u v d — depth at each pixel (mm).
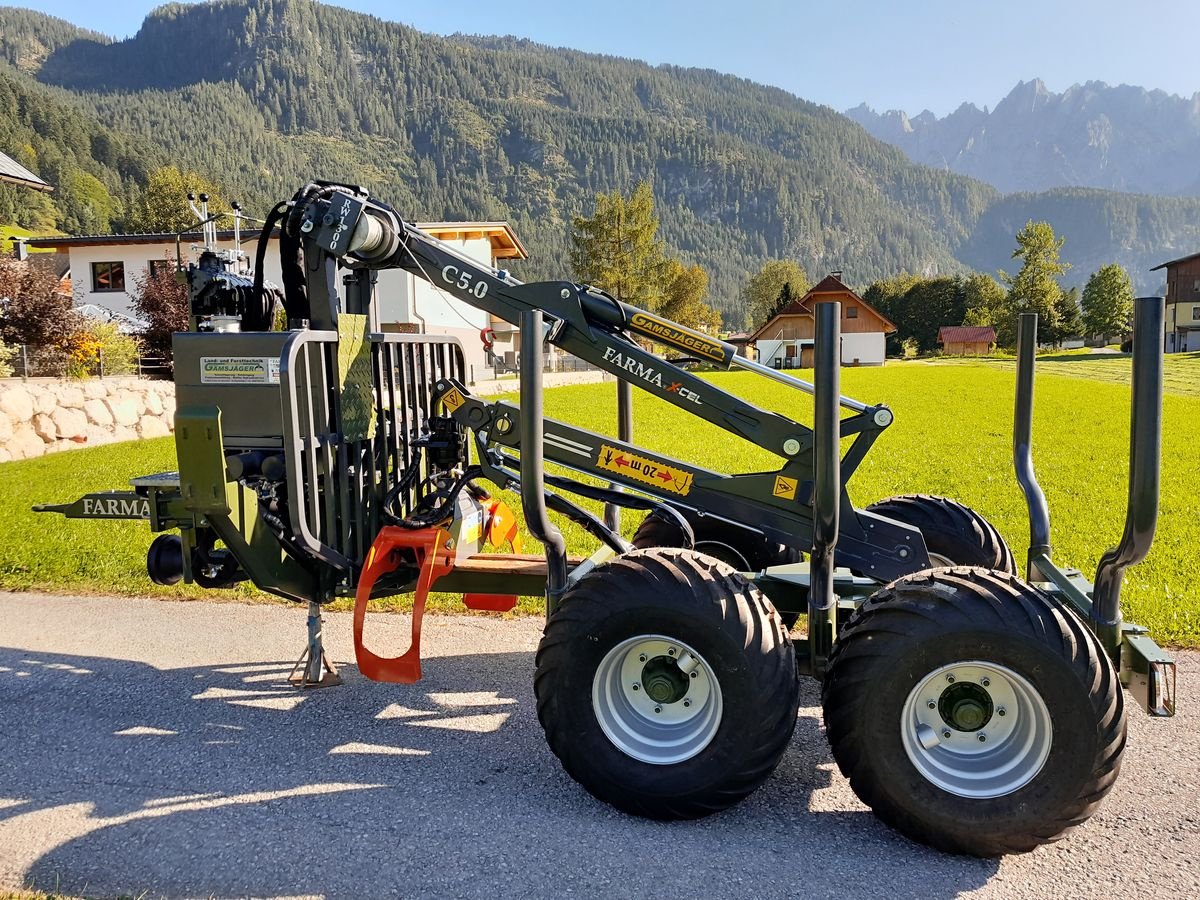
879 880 3123
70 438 16391
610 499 4254
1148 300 3014
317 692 4863
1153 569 7113
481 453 4340
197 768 3971
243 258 5555
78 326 23625
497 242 38219
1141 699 3254
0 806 3645
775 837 3402
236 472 4215
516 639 5680
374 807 3617
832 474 3361
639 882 3098
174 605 6383
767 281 134250
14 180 26844
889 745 3250
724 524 5156
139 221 96188
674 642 3400
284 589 4438
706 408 4160
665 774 3430
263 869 3178
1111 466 13758
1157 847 3312
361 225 4324
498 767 3986
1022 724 3236
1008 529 8688
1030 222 89562
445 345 5531
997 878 3137
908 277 117062
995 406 26969
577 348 4352
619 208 64938
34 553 7695
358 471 4621
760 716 3322
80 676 5094
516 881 3102
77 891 3057
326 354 4359
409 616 6109
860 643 3291
